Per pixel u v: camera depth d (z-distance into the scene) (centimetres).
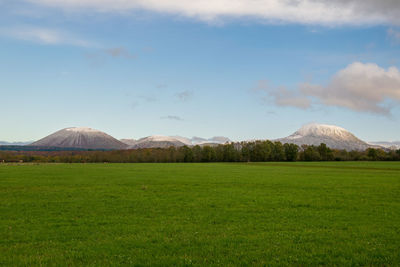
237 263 1252
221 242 1520
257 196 3145
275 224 1914
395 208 2486
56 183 4356
